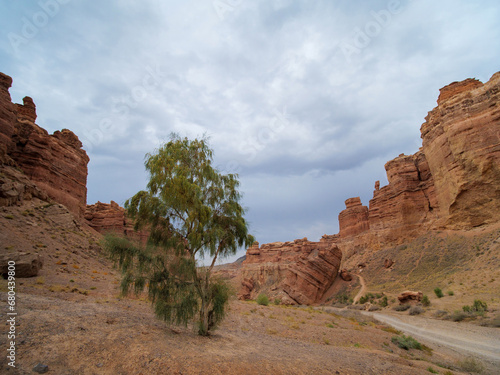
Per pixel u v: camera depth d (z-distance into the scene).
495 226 48.41
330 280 67.62
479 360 15.66
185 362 7.71
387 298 48.16
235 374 7.63
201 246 12.59
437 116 65.88
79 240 33.84
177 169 12.48
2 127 36.09
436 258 54.16
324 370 9.27
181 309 11.05
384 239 78.81
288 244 141.12
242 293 107.88
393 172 83.81
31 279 17.72
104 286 21.08
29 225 29.23
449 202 58.66
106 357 7.18
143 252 11.34
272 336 16.42
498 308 27.11
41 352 6.60
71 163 49.00
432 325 26.89
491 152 51.12
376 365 11.02
